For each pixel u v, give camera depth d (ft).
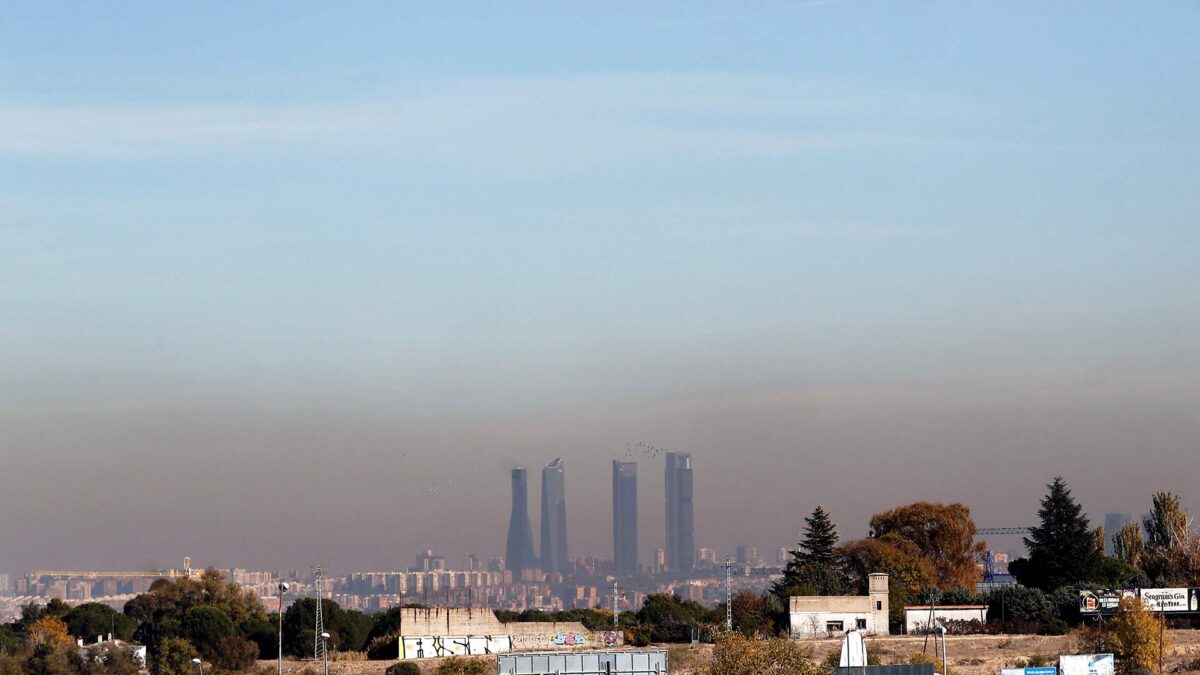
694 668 612.70
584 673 436.35
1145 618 583.17
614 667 437.17
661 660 439.22
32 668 602.03
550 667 435.53
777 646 484.33
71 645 642.63
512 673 433.48
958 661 597.93
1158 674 566.77
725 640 488.02
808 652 621.72
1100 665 491.31
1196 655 609.01
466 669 607.78
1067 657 490.90
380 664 654.53
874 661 556.51
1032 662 579.48
